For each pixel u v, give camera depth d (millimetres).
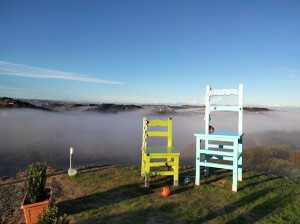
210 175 7828
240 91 7023
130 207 5410
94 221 4777
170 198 5918
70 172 7590
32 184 4711
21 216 5078
